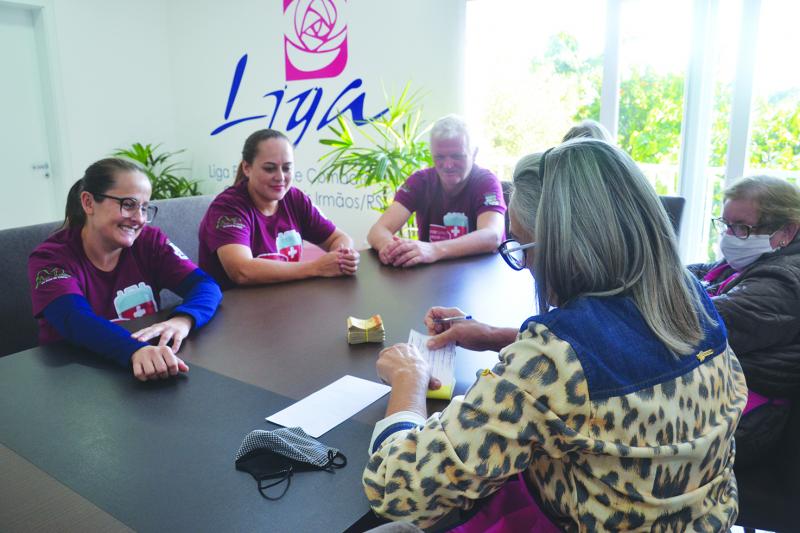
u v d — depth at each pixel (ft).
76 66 16.19
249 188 7.54
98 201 5.12
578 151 2.49
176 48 17.92
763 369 4.32
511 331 4.29
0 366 4.18
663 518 2.33
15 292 6.55
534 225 2.62
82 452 3.05
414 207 8.82
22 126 15.83
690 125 10.64
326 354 4.33
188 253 9.00
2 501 2.65
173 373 3.97
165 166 18.43
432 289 6.03
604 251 2.37
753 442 4.28
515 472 2.26
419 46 12.91
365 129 14.03
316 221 8.24
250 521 2.50
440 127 7.95
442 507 2.40
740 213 4.88
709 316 2.56
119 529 2.46
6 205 15.75
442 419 2.40
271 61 15.58
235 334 4.78
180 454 3.02
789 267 4.42
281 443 2.90
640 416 2.22
